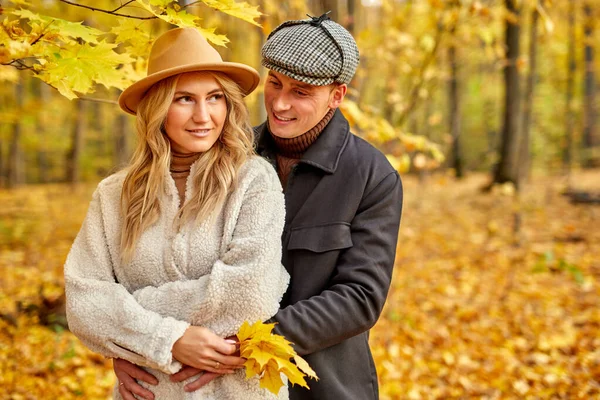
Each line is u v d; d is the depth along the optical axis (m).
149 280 1.58
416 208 11.30
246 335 1.44
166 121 1.56
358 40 4.30
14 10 1.70
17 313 4.48
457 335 4.95
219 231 1.57
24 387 3.46
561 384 3.91
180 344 1.47
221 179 1.56
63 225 9.41
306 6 4.62
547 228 9.33
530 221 9.94
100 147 19.45
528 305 5.69
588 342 4.60
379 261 1.65
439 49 4.67
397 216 1.72
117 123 14.00
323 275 1.66
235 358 1.49
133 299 1.52
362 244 1.66
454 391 3.91
